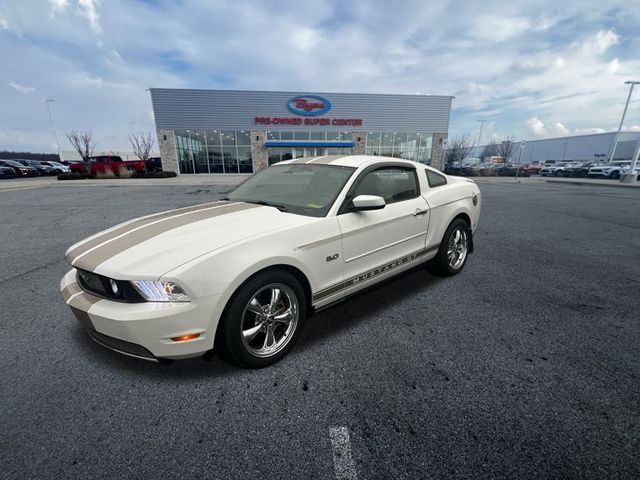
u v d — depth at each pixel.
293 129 27.75
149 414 1.77
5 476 1.41
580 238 5.88
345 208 2.58
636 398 1.89
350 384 2.02
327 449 1.56
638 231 6.47
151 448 1.56
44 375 2.09
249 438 1.62
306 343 2.48
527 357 2.29
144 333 1.78
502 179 25.62
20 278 3.81
